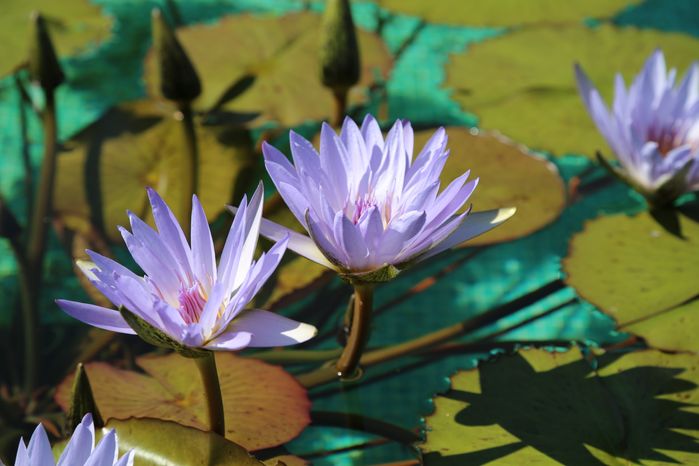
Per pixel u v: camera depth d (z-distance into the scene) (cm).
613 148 199
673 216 198
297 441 187
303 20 217
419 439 186
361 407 189
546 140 206
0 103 212
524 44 216
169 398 187
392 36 222
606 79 212
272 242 197
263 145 182
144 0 224
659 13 224
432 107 212
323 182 181
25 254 198
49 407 188
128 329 177
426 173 180
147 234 178
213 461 179
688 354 189
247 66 212
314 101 209
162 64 203
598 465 182
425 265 200
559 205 199
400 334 194
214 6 224
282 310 194
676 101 200
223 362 190
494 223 182
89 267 179
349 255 179
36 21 204
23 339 193
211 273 178
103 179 202
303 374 190
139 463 179
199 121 207
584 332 194
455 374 189
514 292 197
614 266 195
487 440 184
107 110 209
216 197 200
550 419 185
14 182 204
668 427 185
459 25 218
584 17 219
